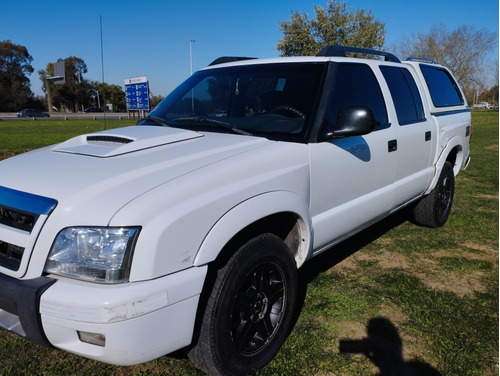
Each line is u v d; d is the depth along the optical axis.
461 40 47.97
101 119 44.66
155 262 1.96
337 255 4.35
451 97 5.27
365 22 23.58
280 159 2.66
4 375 2.50
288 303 2.73
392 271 3.96
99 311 1.86
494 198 6.80
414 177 4.21
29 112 52.19
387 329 3.03
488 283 3.74
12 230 2.09
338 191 3.13
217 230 2.18
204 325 2.23
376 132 3.52
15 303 1.98
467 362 2.67
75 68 72.19
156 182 2.16
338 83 3.23
